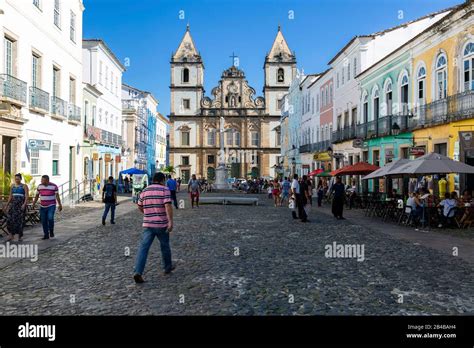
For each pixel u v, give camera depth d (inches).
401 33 1197.7
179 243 452.8
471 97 677.3
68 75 995.9
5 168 715.4
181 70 3240.7
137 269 287.6
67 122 984.3
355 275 312.7
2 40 677.9
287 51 3255.4
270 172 3230.8
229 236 507.2
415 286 283.9
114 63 1582.2
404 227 604.4
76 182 1055.6
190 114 3248.0
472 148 656.4
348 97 1348.4
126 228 574.9
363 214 812.6
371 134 1101.7
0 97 654.5
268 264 348.8
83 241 462.3
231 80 3255.4
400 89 968.9
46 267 335.0
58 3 930.7
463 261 363.3
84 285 282.4
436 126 783.1
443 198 665.6
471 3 677.9
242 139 3240.7
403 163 688.4
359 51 1217.4
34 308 236.7
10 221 461.4
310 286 282.4
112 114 1569.9
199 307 238.8
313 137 1888.5
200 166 3230.8
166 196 302.7
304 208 672.4
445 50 775.1
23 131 749.3
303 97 2111.2
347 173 940.0
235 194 1717.5
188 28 3265.3
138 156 2122.3
